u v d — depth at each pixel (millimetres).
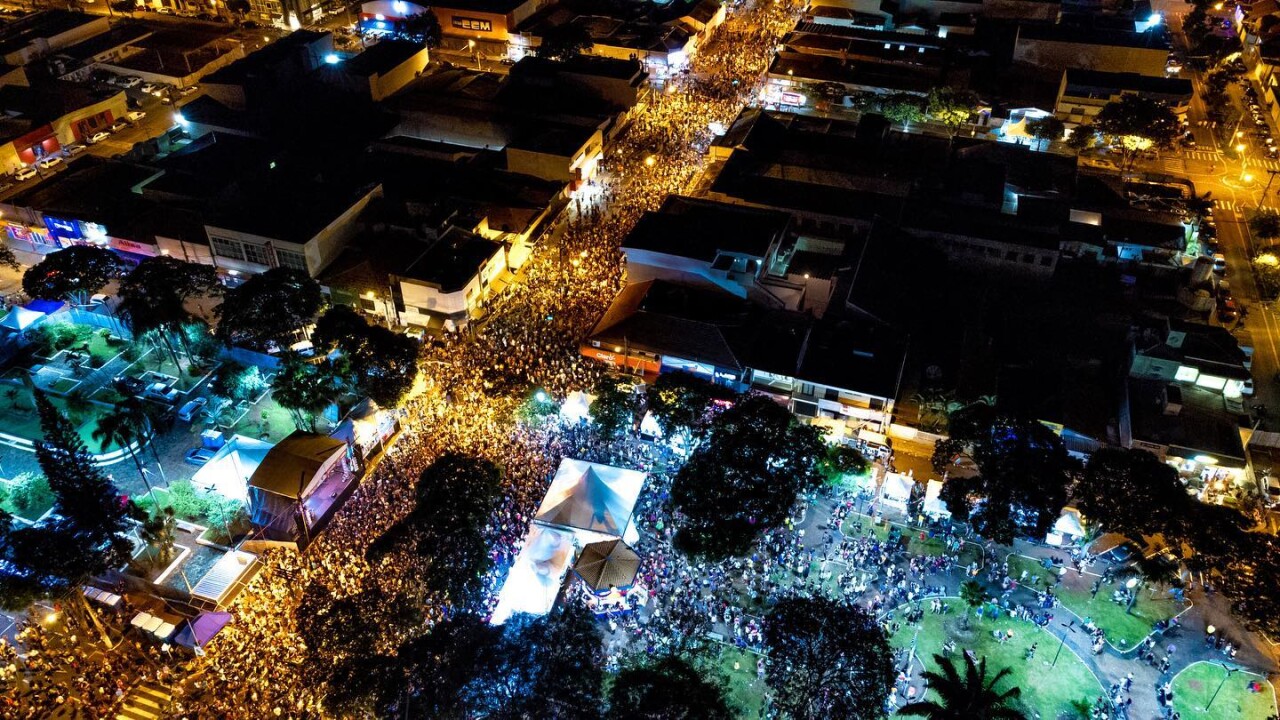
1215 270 111250
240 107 145875
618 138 146250
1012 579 73750
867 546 76062
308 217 105750
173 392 91125
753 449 73312
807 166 127062
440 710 54969
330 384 84750
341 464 79312
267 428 88438
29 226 114938
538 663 56844
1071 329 100688
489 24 177250
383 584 68750
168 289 90375
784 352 91438
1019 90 156500
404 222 107875
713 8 188625
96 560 66562
